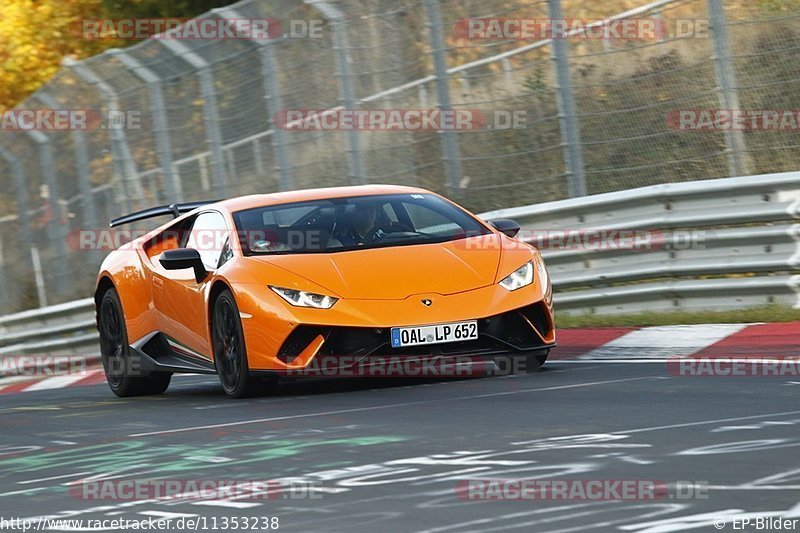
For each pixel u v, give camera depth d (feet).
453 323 69.77
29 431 69.87
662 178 111.14
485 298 71.31
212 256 80.28
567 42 115.75
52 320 167.84
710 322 95.35
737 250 99.45
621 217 106.52
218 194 146.82
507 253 75.66
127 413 75.15
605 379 69.56
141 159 156.46
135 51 153.69
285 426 60.59
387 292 71.05
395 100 130.21
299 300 71.10
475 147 123.75
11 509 45.83
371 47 131.03
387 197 82.02
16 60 262.47
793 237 96.17
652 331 92.94
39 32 265.54
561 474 43.37
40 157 175.63
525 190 120.06
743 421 51.83
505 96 121.08
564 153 115.85
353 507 40.91
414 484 43.73
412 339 69.15
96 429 67.67
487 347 71.15
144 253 90.79
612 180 114.21
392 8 129.39
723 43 104.94
